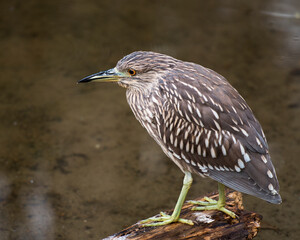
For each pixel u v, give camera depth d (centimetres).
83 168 1150
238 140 734
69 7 1789
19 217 1022
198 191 1086
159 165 1164
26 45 1579
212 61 1511
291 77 1446
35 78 1438
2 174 1126
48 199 1067
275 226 991
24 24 1683
